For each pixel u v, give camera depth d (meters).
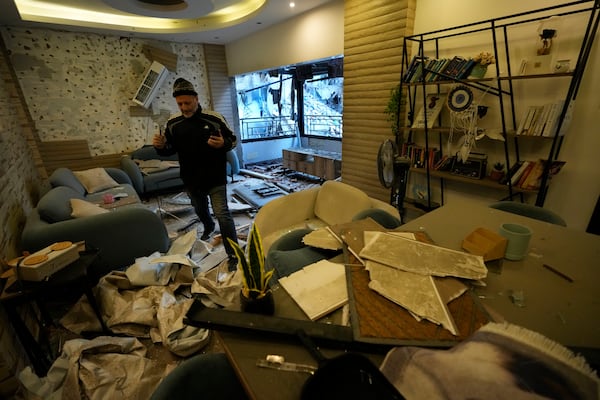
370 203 1.96
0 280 1.43
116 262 2.18
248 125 6.66
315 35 3.70
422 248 0.93
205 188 2.47
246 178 5.55
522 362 0.45
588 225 1.96
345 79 3.26
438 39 2.50
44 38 3.96
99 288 1.79
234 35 4.80
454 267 0.83
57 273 1.44
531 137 2.12
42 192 2.84
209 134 2.34
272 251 1.18
